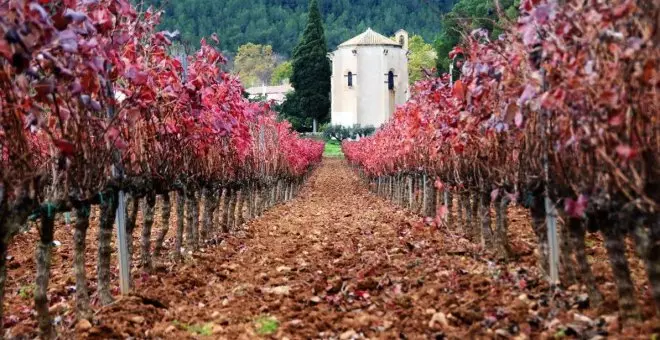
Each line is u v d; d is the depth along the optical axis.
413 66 83.75
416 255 11.15
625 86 4.91
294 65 84.81
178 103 8.88
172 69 8.27
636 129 4.97
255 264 11.78
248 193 20.81
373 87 77.44
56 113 5.98
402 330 6.68
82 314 7.42
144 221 10.23
